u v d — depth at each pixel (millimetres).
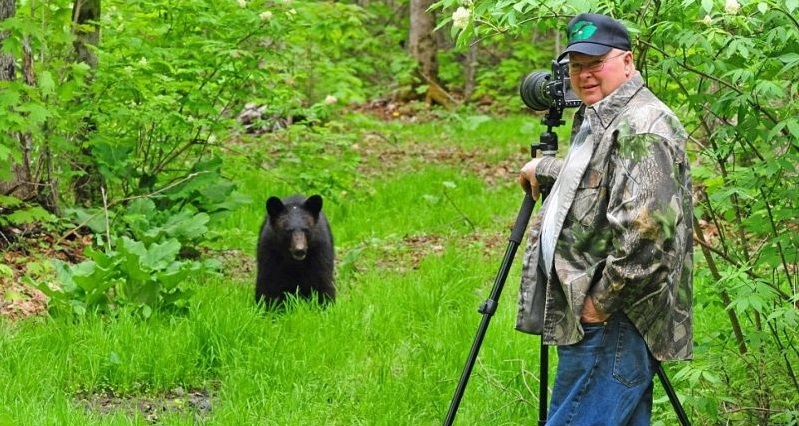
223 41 15906
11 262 14242
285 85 17891
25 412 8992
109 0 17109
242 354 10812
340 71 26016
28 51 14945
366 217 18766
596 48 6520
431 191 21234
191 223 14945
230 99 16750
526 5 8547
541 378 7996
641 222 6238
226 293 13250
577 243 6633
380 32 42656
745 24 7793
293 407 9539
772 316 7773
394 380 10086
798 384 8594
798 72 8305
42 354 10695
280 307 13023
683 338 6781
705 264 10391
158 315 11969
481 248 16781
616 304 6457
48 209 15758
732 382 8695
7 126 12867
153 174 16594
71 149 14828
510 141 29734
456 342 11156
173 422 9023
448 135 31031
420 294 13164
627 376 6637
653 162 6309
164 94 16328
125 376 10328
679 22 8406
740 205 9234
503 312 12367
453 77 40375
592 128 6621
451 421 7777
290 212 13234
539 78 7848
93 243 15477
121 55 15844
